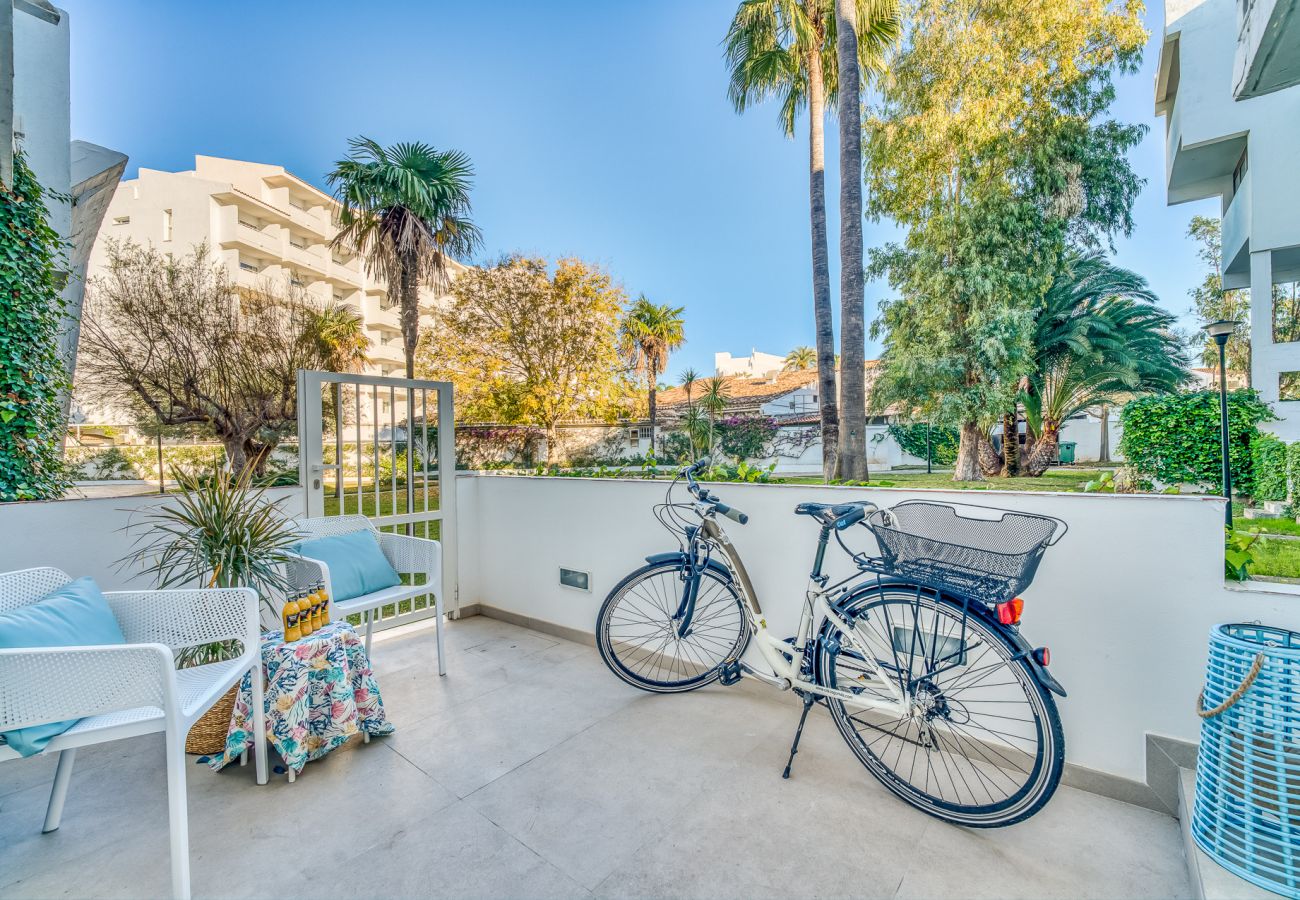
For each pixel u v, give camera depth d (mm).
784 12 7422
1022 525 1552
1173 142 8609
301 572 2365
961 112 10367
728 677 2318
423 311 14711
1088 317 9758
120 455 12617
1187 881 1360
